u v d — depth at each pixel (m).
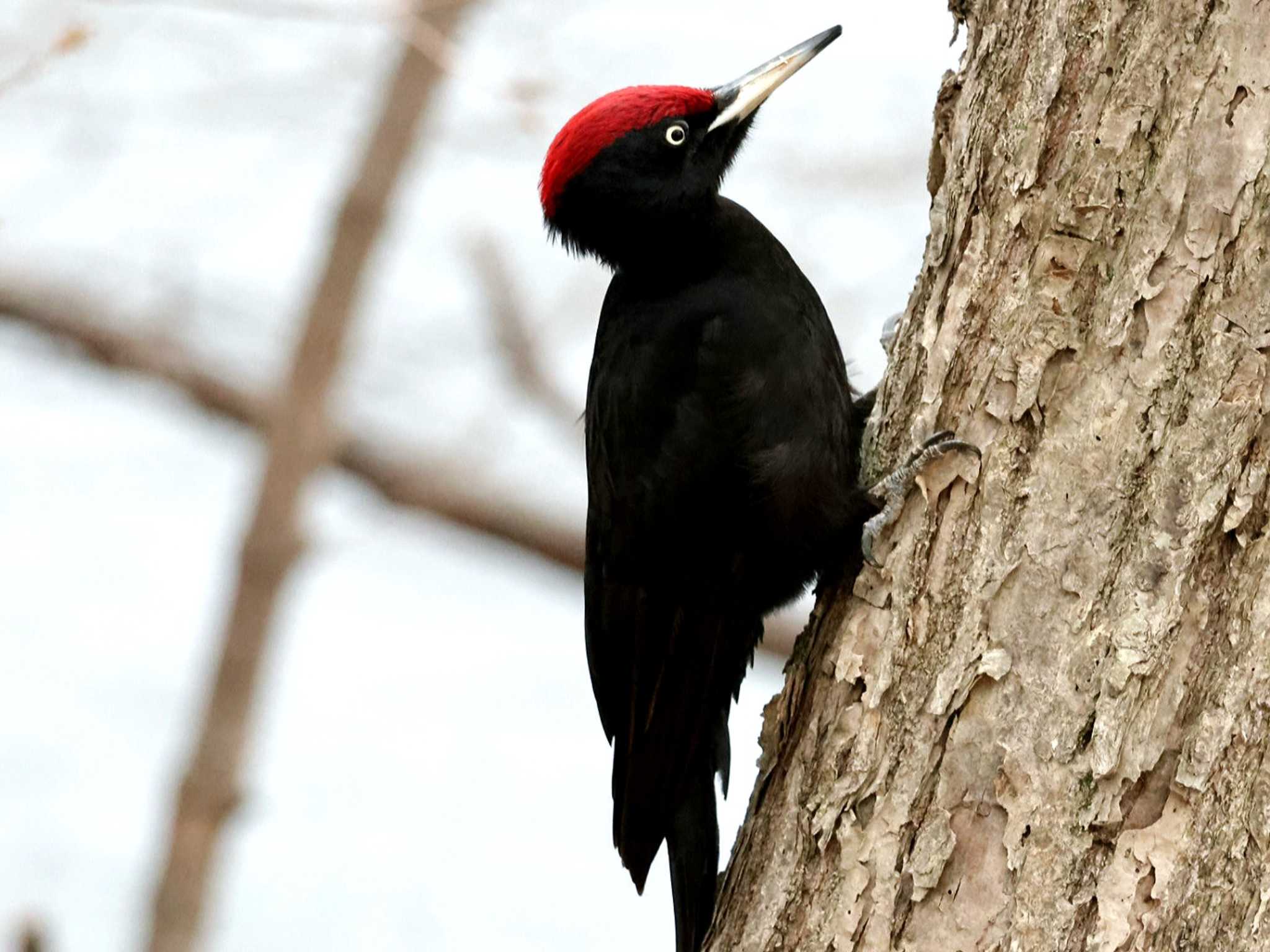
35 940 9.95
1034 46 8.26
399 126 16.70
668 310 10.70
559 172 11.26
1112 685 7.44
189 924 16.67
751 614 10.78
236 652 16.94
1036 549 7.76
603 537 11.15
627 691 11.19
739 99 11.34
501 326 18.14
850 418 10.48
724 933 8.41
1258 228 7.54
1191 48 7.75
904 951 7.67
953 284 8.52
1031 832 7.49
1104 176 7.88
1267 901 7.12
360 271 16.86
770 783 8.57
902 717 7.98
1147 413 7.62
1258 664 7.25
